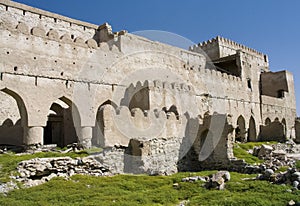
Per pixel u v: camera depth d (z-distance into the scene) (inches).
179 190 526.3
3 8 1125.7
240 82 1764.3
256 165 743.1
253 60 1945.1
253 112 1798.7
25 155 668.7
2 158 631.8
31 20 1207.6
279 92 2158.0
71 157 626.2
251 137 1765.5
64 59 975.0
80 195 460.4
